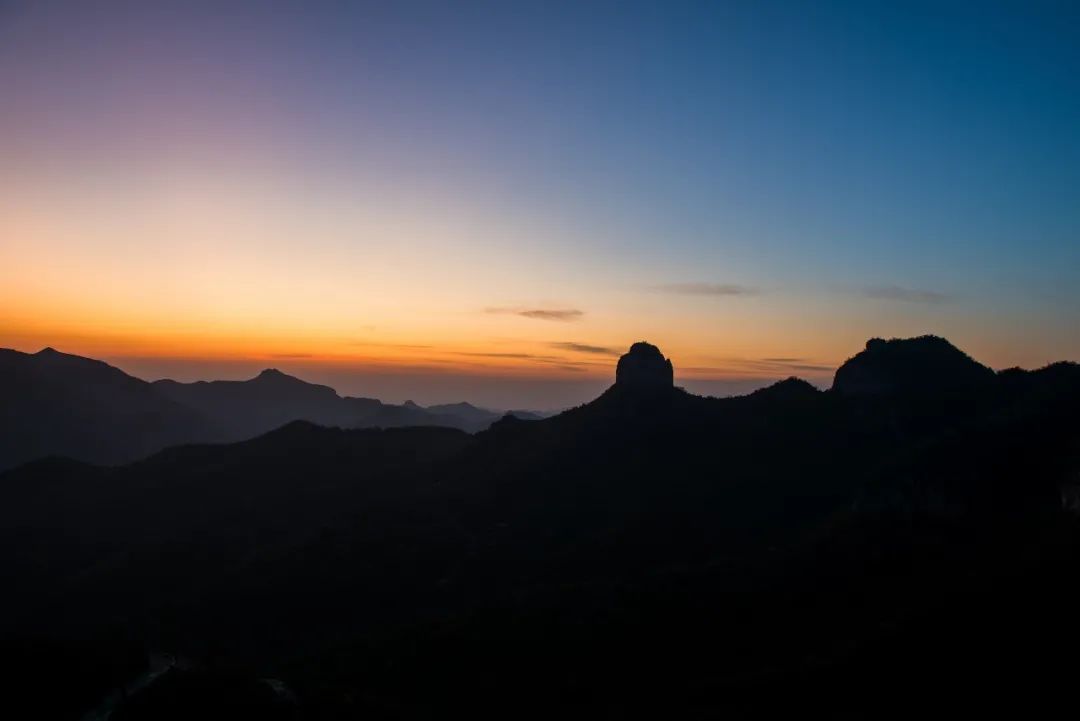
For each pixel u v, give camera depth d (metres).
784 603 55.78
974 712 38.06
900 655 43.56
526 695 48.47
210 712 41.56
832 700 41.12
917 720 38.31
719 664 49.56
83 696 47.44
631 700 46.44
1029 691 38.50
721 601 57.16
